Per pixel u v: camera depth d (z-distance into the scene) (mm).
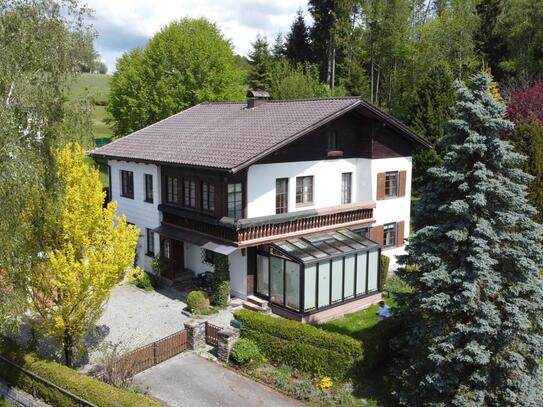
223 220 22203
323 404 15992
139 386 16719
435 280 15047
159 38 48656
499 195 14758
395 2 58375
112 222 16734
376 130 27344
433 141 39094
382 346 17469
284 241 23172
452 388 14500
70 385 14984
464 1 56688
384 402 15992
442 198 16141
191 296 22609
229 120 28984
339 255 22594
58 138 16094
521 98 37688
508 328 14539
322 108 26016
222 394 16406
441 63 41844
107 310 23156
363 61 64062
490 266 15172
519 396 14492
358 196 28234
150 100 48000
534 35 49125
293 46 68312
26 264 14859
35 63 15859
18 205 14133
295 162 24812
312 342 17328
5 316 14602
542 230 15156
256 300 23047
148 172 27188
